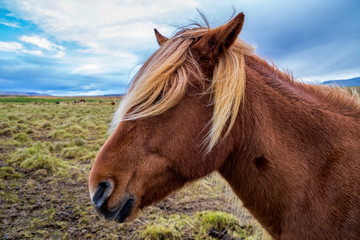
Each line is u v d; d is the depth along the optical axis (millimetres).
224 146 1374
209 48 1370
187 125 1314
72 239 3088
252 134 1402
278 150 1383
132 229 3371
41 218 3523
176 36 1496
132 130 1346
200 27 1552
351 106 1580
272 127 1420
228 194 2184
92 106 33281
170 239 3152
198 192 4820
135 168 1336
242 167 1447
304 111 1450
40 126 12586
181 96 1292
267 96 1471
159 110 1276
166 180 1396
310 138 1403
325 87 1730
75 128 11852
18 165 5797
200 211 3988
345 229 1287
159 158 1340
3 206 3795
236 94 1308
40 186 4719
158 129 1326
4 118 13688
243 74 1357
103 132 11734
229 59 1350
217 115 1271
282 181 1365
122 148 1340
